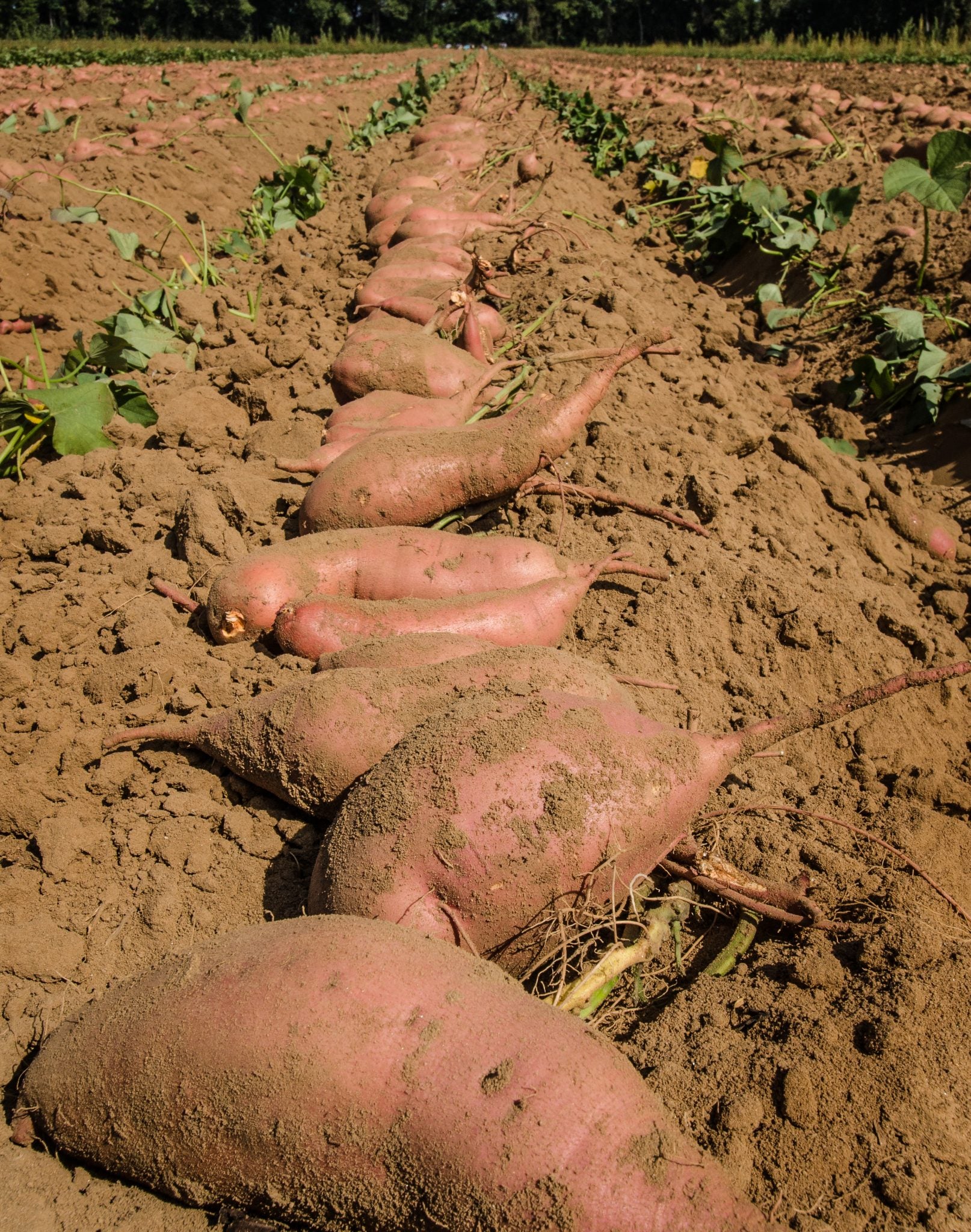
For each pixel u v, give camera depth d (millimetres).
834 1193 351
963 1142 361
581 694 467
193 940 434
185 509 643
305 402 825
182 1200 340
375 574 580
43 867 456
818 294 1110
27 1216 336
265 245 1424
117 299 1181
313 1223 326
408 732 438
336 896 390
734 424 804
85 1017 366
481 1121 308
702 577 632
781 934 447
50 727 514
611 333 940
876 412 933
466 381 822
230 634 557
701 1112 371
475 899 381
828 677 601
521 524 683
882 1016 392
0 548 664
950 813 514
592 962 418
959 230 1099
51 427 782
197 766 494
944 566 738
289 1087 319
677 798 405
